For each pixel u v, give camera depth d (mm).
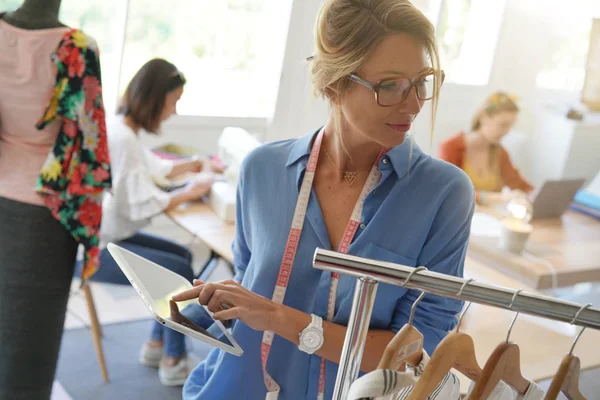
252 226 1509
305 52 4547
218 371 1507
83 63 2160
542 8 5172
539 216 3758
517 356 1074
